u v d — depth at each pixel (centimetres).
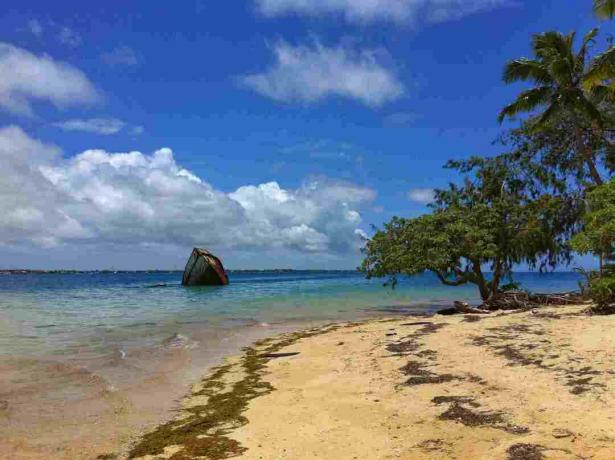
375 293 4416
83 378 1102
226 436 709
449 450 596
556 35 2492
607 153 2702
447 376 934
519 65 2523
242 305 3145
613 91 2434
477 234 2161
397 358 1145
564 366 902
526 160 2447
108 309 2900
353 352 1298
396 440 645
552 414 679
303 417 773
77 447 686
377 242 2448
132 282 9169
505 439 610
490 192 2419
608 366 866
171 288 5906
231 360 1312
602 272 1644
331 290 5103
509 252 2281
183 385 1041
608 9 2028
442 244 2238
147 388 1014
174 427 764
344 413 777
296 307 2972
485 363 998
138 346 1531
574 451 550
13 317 2422
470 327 1444
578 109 2450
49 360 1304
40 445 695
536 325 1352
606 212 1578
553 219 2405
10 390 997
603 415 653
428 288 5366
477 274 2327
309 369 1140
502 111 2608
